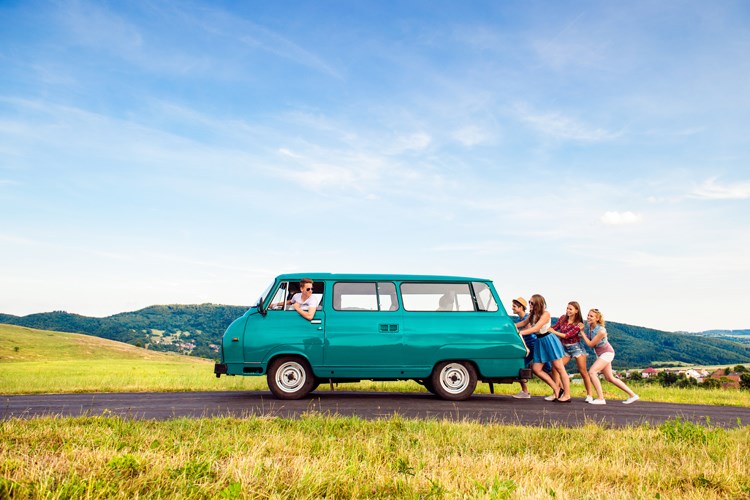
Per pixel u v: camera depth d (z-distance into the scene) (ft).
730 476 15.85
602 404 35.04
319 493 13.57
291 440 18.88
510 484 13.58
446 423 22.95
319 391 39.88
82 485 12.18
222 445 17.56
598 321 35.65
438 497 13.20
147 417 26.09
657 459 18.20
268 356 32.99
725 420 30.22
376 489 14.08
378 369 33.47
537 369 35.91
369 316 34.01
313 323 33.50
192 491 12.49
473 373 34.32
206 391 39.99
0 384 42.73
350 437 20.03
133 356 369.91
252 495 12.69
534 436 21.12
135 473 13.83
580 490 14.53
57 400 33.45
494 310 35.06
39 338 385.50
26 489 11.80
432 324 34.19
